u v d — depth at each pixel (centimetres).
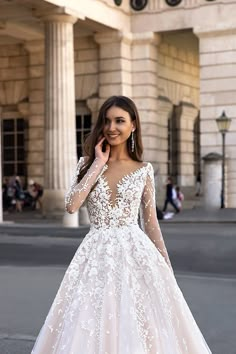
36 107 3797
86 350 483
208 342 835
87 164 529
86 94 3609
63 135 3070
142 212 540
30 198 3678
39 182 3800
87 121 3650
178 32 3531
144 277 509
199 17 3400
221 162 3259
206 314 1003
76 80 3628
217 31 3369
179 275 1420
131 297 496
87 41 3597
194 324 522
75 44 3625
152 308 501
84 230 2398
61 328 504
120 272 505
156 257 521
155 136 3625
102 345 484
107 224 521
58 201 3048
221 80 3391
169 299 516
